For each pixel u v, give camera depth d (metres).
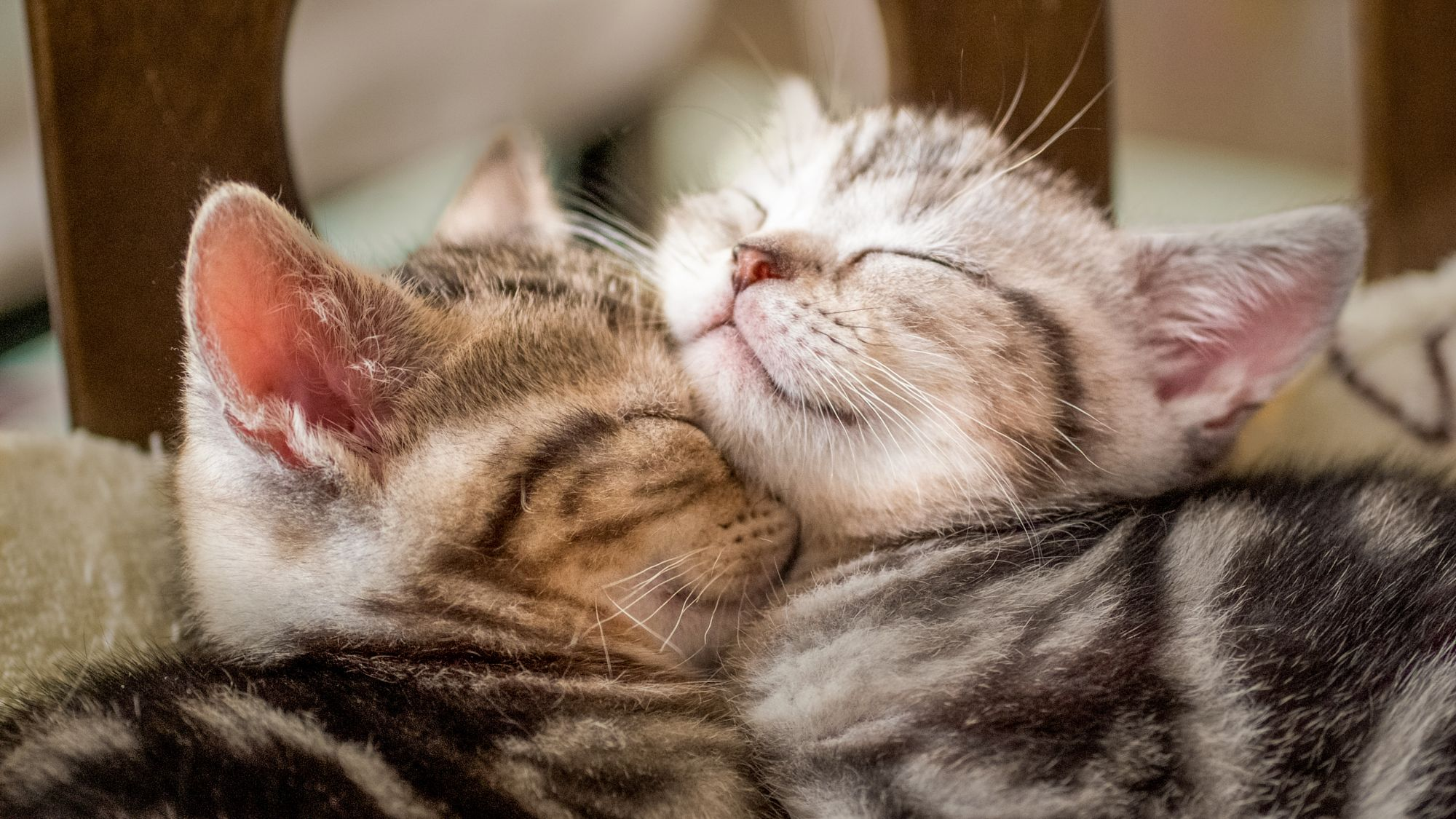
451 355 0.34
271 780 0.31
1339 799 0.31
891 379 0.36
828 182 0.39
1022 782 0.32
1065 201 0.39
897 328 0.36
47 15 0.35
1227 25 0.65
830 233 0.38
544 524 0.33
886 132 0.40
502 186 0.41
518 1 0.66
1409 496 0.35
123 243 0.36
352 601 0.33
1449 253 0.45
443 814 0.31
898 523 0.37
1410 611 0.33
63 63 0.35
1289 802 0.31
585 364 0.35
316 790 0.31
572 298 0.36
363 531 0.33
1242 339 0.38
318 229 0.38
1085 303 0.38
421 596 0.33
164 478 0.35
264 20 0.35
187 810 0.30
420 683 0.33
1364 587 0.33
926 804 0.32
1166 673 0.32
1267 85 0.66
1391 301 0.43
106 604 0.36
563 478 0.34
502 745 0.32
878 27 0.42
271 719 0.32
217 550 0.33
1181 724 0.32
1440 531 0.34
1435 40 0.44
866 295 0.36
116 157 0.35
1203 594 0.33
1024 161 0.39
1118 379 0.38
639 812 0.32
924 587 0.35
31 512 0.36
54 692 0.33
